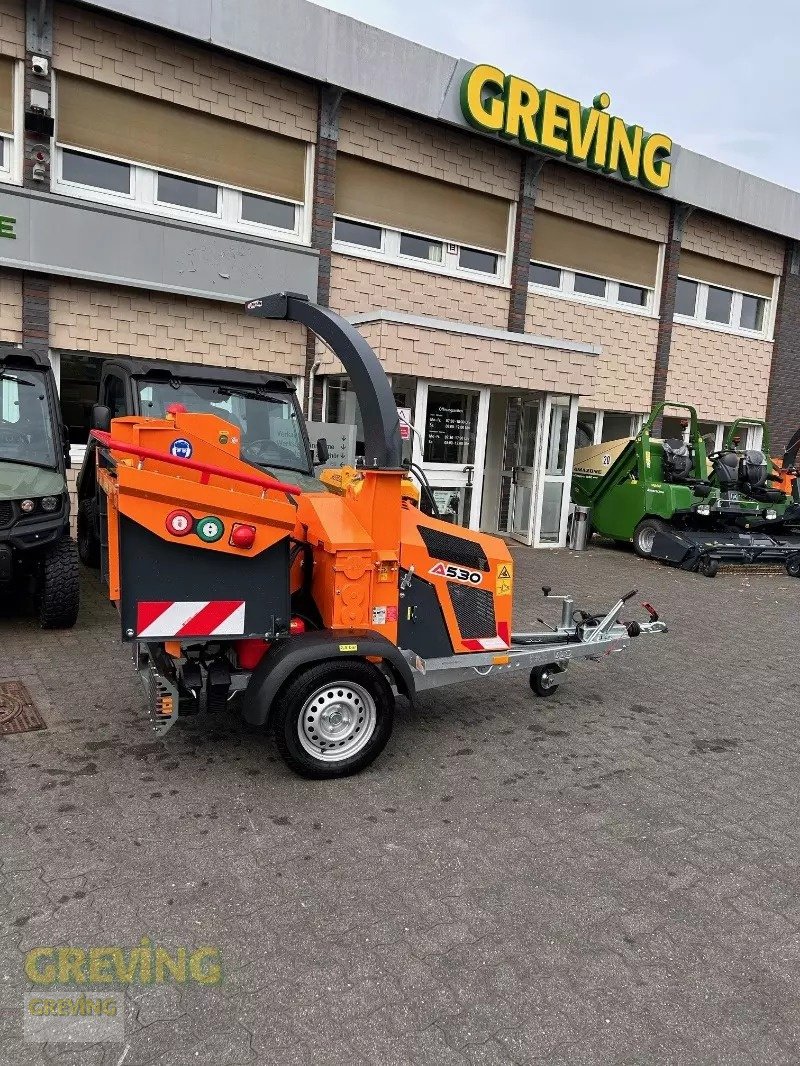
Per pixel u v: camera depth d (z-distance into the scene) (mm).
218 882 3014
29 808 3498
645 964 2662
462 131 11547
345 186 10844
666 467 11531
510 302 12531
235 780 3844
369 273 11109
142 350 9461
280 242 10117
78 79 8828
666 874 3227
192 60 9383
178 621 3518
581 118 12078
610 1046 2295
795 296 16500
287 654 3643
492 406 12805
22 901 2844
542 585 9234
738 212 14781
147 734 4332
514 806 3752
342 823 3500
